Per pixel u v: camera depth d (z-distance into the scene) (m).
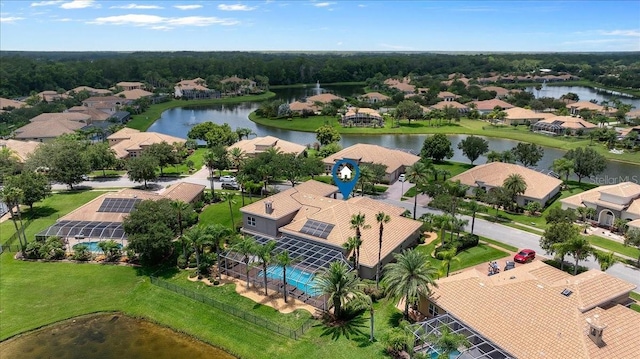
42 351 50.69
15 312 57.38
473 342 45.81
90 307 58.56
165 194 89.31
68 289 62.66
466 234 77.00
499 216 90.31
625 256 70.75
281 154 110.88
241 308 57.00
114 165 125.62
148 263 69.69
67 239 74.88
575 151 113.12
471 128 198.50
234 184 109.88
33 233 81.69
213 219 87.19
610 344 41.53
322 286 52.03
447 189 82.12
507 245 75.44
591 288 48.09
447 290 52.25
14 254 72.94
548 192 94.75
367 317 54.84
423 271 50.03
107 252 71.25
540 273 53.84
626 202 82.38
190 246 70.50
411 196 102.56
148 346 51.34
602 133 165.00
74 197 103.12
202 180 117.31
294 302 58.38
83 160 108.94
